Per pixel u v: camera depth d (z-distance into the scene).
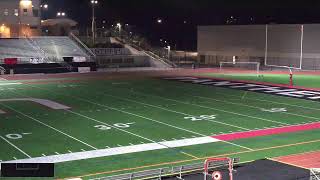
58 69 45.91
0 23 57.00
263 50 57.00
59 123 19.28
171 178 11.58
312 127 18.84
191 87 32.31
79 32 64.12
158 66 54.19
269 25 56.31
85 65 48.09
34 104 24.27
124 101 25.55
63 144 15.69
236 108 23.41
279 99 26.59
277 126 19.02
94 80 37.44
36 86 32.91
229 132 17.83
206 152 14.83
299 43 53.59
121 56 53.62
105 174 12.42
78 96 27.48
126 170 12.81
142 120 20.09
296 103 25.12
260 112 22.27
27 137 16.66
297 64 53.88
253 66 56.47
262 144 15.91
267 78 39.47
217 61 62.16
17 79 38.41
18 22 57.94
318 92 29.66
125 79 38.34
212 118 20.66
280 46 55.44
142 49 58.38
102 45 55.28
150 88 31.67
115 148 15.24
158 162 13.66
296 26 53.69
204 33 63.78
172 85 33.59
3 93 28.80
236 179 11.59
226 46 60.94
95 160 13.79
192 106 23.97
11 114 21.28
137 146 15.54
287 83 35.16
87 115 21.19
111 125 18.97
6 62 44.56
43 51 51.28
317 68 52.19
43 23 64.81
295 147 15.50
